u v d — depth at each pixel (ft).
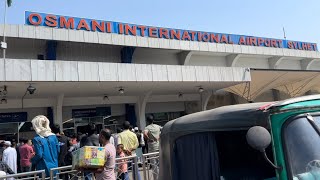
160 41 63.87
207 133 9.26
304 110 7.79
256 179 8.89
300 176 7.28
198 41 70.95
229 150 9.27
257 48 79.36
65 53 60.23
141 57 68.74
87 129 22.25
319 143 7.61
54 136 21.17
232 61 78.07
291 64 91.91
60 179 20.02
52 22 54.49
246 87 74.33
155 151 28.35
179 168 9.89
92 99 60.95
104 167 15.74
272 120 7.68
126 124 26.27
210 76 54.70
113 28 60.08
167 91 65.05
